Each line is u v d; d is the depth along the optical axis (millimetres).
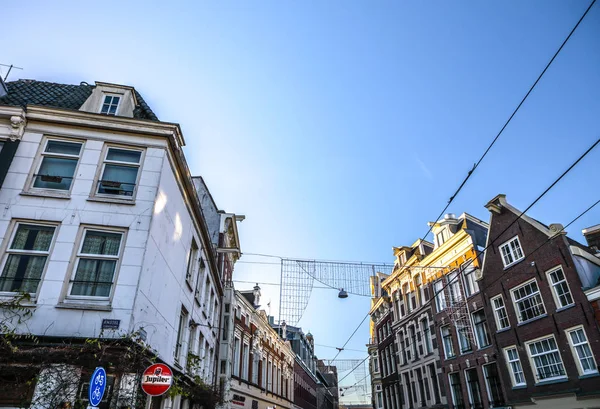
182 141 13016
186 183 14289
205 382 18125
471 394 23656
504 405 20828
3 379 8664
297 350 52250
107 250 10500
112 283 10023
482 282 23094
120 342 9188
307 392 52188
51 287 9695
